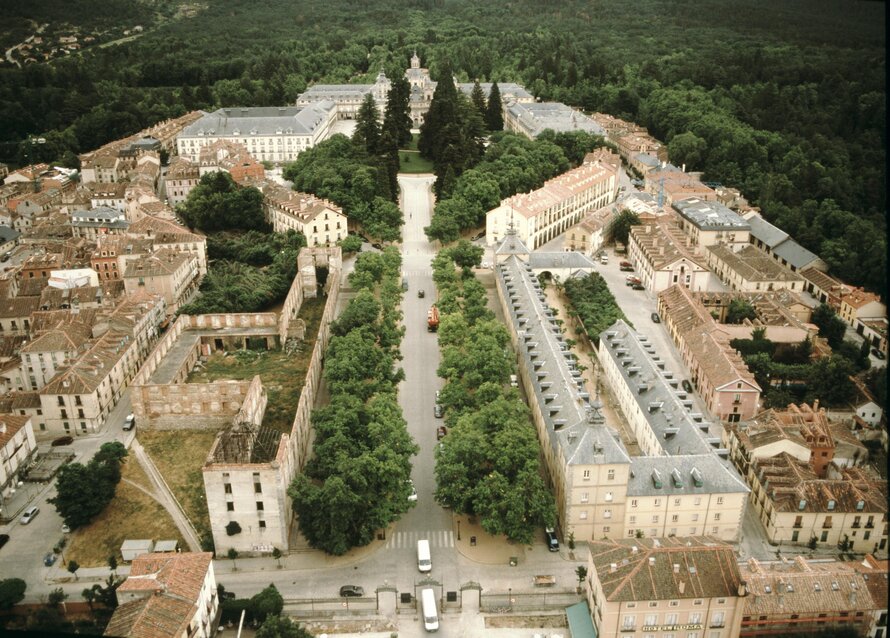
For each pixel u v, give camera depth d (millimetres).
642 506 166000
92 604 148375
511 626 148375
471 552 167375
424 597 150000
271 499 162500
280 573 162375
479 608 152250
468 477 172250
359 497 160625
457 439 176250
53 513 180750
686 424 182625
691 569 140000
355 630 147500
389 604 153625
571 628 145500
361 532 163250
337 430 180125
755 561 150875
